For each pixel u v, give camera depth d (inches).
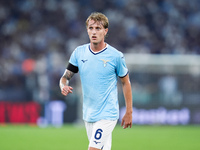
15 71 2625.5
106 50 715.4
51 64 2541.8
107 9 3346.5
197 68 2297.0
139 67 2273.6
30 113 2094.0
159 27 3329.2
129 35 3211.1
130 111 732.7
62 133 1750.7
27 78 2298.2
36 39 3036.4
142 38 3218.5
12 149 1254.3
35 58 2878.9
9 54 2869.1
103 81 709.9
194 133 1844.2
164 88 2262.6
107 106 709.3
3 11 3198.8
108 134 706.2
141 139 1594.5
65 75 750.5
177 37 3309.5
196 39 3361.2
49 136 1631.4
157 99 2239.2
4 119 2068.2
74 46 3070.9
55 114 2129.7
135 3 3408.0
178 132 1881.2
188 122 2246.6
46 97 2133.4
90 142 703.1
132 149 1306.6
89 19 709.3
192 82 2285.9
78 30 3191.4
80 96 2167.8
